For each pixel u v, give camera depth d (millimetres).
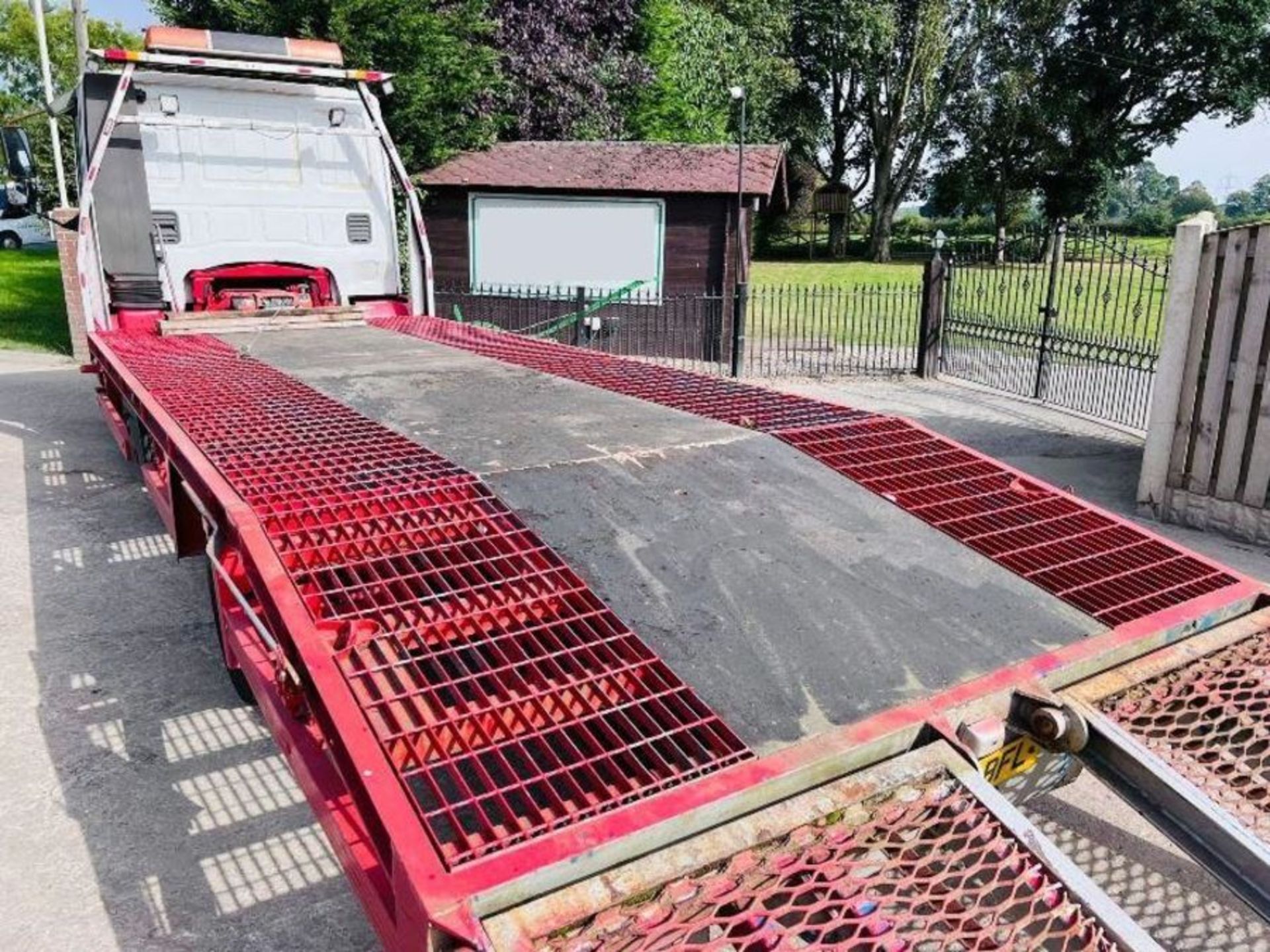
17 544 5426
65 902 2688
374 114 6699
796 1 31406
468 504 2613
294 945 2564
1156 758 1842
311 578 2180
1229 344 6051
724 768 1688
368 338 5816
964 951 1473
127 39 35500
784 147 14047
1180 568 2611
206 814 3096
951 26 31234
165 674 3969
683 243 13031
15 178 6746
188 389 4078
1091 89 31797
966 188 33625
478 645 2012
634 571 2322
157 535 5613
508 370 4738
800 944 1434
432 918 1328
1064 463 7848
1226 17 30203
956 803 1702
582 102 18141
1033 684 1990
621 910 1432
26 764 3328
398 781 1580
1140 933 1486
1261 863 1658
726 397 4094
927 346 12055
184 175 6203
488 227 13664
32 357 11547
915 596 2334
